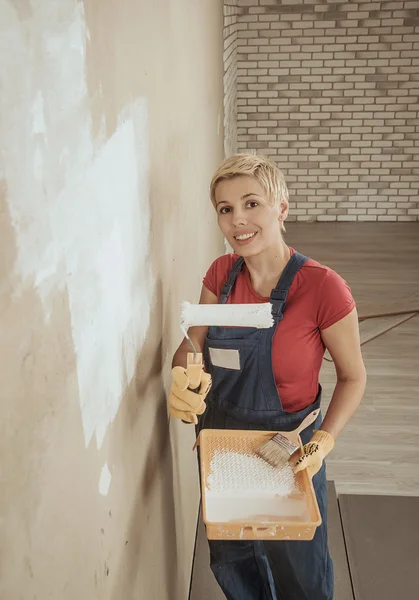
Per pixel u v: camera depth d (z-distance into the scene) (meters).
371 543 2.56
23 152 0.70
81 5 0.89
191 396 1.42
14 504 0.70
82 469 0.96
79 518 0.94
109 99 1.05
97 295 1.01
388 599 2.29
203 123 2.73
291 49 6.36
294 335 1.54
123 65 1.14
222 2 4.14
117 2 1.09
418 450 3.23
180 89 1.93
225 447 1.53
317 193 6.92
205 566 2.45
